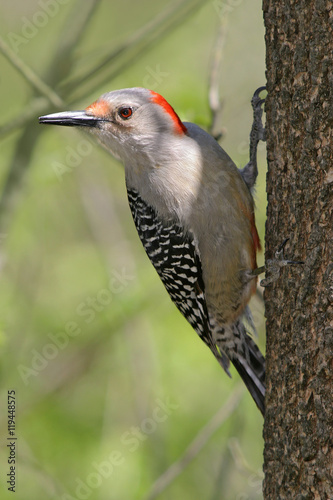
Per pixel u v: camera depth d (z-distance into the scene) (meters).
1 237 12.59
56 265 14.26
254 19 14.05
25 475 12.45
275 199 6.82
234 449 10.71
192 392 13.02
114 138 8.52
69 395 13.66
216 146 8.46
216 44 10.41
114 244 14.30
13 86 14.38
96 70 11.59
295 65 6.45
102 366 13.99
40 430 13.09
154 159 8.39
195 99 12.46
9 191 12.72
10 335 13.09
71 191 14.83
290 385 6.38
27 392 13.42
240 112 13.72
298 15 6.43
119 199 15.48
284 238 6.66
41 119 8.58
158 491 10.86
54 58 12.40
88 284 14.03
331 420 6.02
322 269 6.20
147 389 12.86
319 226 6.23
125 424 13.45
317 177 6.29
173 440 12.83
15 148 12.79
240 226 8.37
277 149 6.76
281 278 6.62
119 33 15.34
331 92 6.20
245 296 8.79
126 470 12.30
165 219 8.56
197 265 8.69
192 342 13.23
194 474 12.83
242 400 11.38
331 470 5.98
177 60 13.73
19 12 14.68
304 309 6.30
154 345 13.13
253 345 9.02
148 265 14.56
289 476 6.29
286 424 6.37
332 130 6.20
